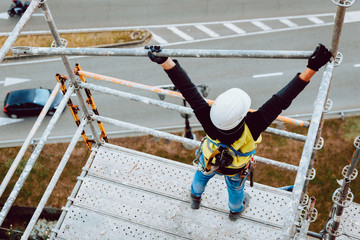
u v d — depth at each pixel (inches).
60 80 201.0
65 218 204.7
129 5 823.1
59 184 658.8
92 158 223.6
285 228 107.2
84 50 143.0
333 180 635.5
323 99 122.6
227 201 203.5
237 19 800.9
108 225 201.2
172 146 678.5
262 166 645.9
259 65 745.0
